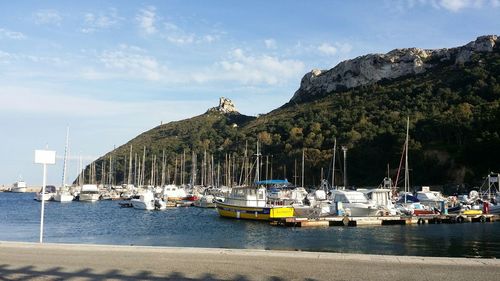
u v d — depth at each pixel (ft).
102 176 499.51
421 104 478.18
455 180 348.59
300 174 419.74
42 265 48.21
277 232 139.74
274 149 482.69
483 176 332.39
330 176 393.09
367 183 385.50
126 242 117.08
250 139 522.88
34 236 131.23
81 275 43.47
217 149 542.98
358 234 134.00
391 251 100.12
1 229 152.87
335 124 495.82
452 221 171.63
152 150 569.23
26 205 312.91
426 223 167.73
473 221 175.52
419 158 365.81
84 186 366.43
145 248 59.47
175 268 47.03
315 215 165.58
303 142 460.55
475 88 461.78
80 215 217.36
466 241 117.60
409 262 51.37
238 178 447.83
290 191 261.24
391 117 458.09
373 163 397.80
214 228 152.97
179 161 518.37
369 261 51.83
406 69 624.18
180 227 157.48
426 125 404.98
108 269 46.29
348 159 404.36
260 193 180.14
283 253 56.39
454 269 47.73
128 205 272.92
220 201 200.64
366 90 609.42
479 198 233.96
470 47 567.18
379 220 162.20
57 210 254.88
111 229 153.17
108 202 332.19
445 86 504.43
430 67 610.24
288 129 514.27
